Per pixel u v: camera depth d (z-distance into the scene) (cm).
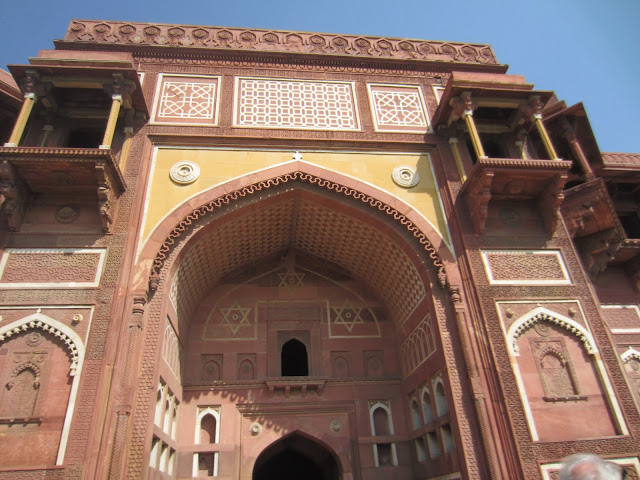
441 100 598
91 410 395
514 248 527
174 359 529
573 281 514
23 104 495
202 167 550
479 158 507
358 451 559
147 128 568
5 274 450
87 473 371
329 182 557
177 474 519
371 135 601
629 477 416
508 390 446
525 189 542
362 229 579
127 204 504
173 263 492
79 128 562
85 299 445
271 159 569
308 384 578
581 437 432
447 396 464
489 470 415
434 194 566
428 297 516
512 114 606
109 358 418
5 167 448
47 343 425
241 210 542
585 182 573
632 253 599
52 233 477
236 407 564
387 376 605
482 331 477
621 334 590
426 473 521
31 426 387
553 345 478
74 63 507
